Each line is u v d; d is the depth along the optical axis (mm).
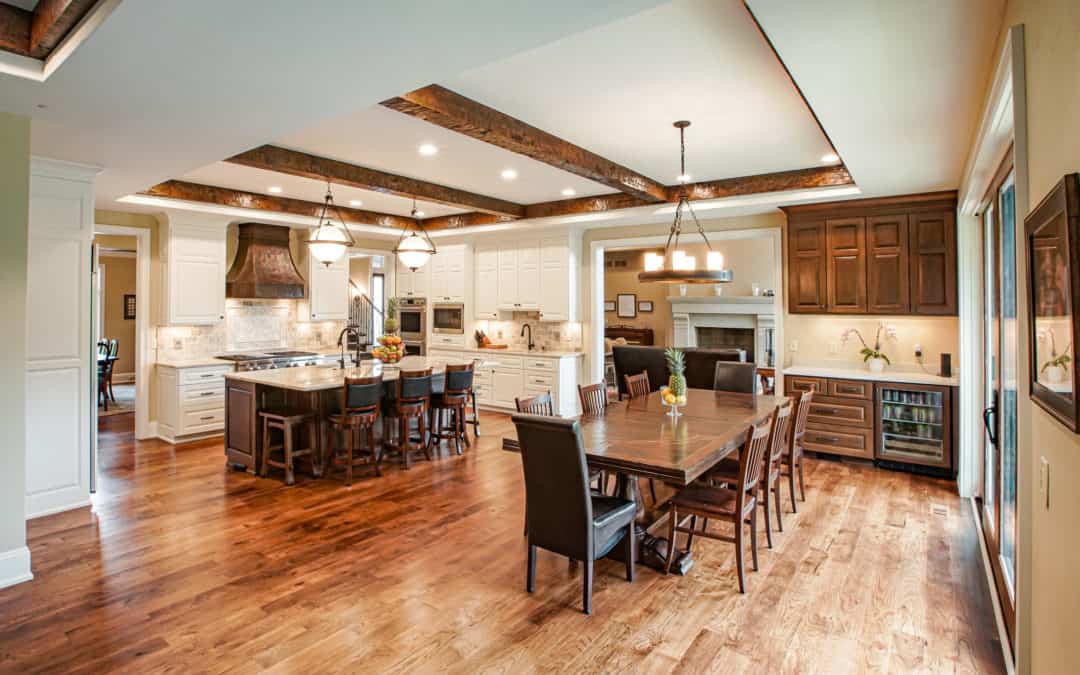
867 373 5602
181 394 6316
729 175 5527
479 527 4004
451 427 6254
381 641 2643
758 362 9898
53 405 4152
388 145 4555
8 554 3174
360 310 11164
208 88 2707
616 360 6477
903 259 5391
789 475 4270
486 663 2482
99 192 5141
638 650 2582
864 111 3004
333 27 2113
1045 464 1635
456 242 8766
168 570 3332
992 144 2910
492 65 3033
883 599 3023
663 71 3107
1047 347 1497
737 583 3211
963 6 1956
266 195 6562
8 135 3133
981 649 2580
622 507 3145
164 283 6516
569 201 6852
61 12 2215
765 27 2117
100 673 2400
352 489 4832
